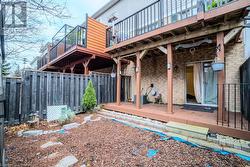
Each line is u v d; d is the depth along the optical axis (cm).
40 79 518
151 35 460
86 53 730
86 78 677
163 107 593
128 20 654
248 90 358
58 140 337
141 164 234
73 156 258
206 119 388
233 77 511
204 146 295
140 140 334
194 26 388
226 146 287
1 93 200
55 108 525
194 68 604
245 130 300
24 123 464
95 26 789
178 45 469
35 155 263
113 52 670
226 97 514
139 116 522
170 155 263
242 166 227
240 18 330
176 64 660
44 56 1315
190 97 617
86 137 355
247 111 369
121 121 500
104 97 752
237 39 472
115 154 268
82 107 647
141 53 555
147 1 812
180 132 359
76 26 728
